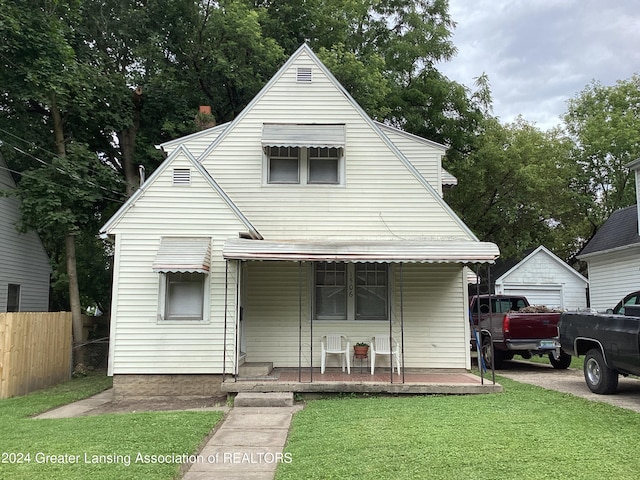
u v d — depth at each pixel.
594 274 21.70
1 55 14.20
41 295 20.23
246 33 17.92
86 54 17.98
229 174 12.36
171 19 19.53
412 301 12.02
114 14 19.22
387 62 24.48
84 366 16.22
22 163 18.06
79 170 15.95
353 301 12.02
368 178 12.34
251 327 11.91
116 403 9.92
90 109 16.86
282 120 12.51
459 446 5.94
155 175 10.73
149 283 10.46
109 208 18.69
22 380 11.63
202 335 10.36
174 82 18.80
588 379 10.17
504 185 28.05
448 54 25.36
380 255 10.00
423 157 14.62
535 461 5.40
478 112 25.91
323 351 11.20
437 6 26.02
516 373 13.55
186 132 18.73
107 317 20.08
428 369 11.78
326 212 12.26
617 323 9.31
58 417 8.73
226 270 10.16
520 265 23.55
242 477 5.41
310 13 20.95
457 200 28.45
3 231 17.34
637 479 4.88
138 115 19.55
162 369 10.25
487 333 14.14
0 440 6.80
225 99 20.98
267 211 12.27
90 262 25.08
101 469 5.47
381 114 19.50
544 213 28.69
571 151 30.94
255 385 9.75
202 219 10.67
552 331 13.80
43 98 15.05
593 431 6.59
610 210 29.89
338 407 8.59
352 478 5.07
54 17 15.30
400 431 6.68
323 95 12.60
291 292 12.03
